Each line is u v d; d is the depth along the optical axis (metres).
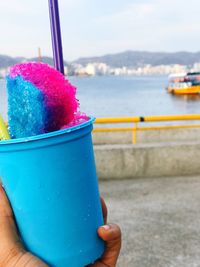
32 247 0.77
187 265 2.78
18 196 0.76
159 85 115.94
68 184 0.75
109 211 3.77
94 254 0.83
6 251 0.76
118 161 4.79
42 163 0.73
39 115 0.75
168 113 31.42
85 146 0.79
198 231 3.29
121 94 64.62
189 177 4.82
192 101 41.94
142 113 31.59
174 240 3.15
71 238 0.78
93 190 0.83
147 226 3.42
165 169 4.88
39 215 0.75
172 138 8.71
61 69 0.96
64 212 0.76
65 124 0.80
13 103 0.77
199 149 4.89
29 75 0.76
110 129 5.88
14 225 0.79
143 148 4.80
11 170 0.75
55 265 0.77
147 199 4.09
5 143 0.72
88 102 41.91
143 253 2.96
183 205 3.88
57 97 0.77
